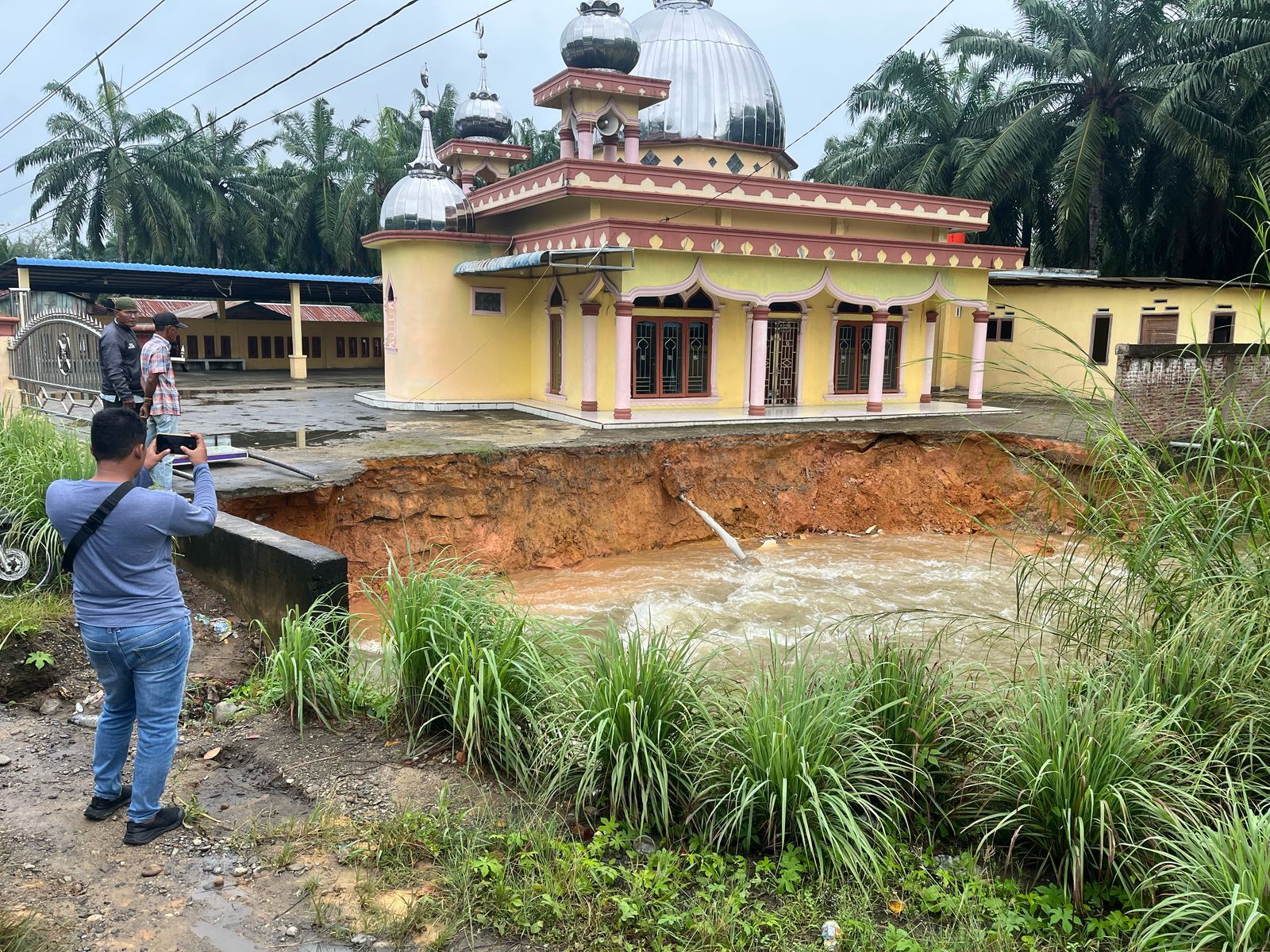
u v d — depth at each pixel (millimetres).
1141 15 29078
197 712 5938
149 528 4188
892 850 4523
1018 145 29531
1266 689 5113
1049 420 18391
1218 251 30969
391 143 42625
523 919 3895
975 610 11672
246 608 7316
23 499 7688
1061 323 24359
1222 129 27516
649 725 5016
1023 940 4023
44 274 28344
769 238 17734
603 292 17969
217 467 12094
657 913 3992
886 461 16703
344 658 6262
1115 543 5969
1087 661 5879
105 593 4184
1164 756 4824
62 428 10773
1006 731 5113
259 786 5031
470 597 5984
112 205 38969
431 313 20172
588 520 14477
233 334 35500
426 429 16250
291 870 4215
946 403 21953
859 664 6012
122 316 10266
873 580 13305
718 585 13047
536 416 18844
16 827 4504
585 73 19609
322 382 28078
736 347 19516
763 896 4277
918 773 5086
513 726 5219
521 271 19969
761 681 5227
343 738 5555
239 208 44188
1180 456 6219
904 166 33812
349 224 42000
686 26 24203
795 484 16203
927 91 32844
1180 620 5445
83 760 5305
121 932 3717
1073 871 4359
